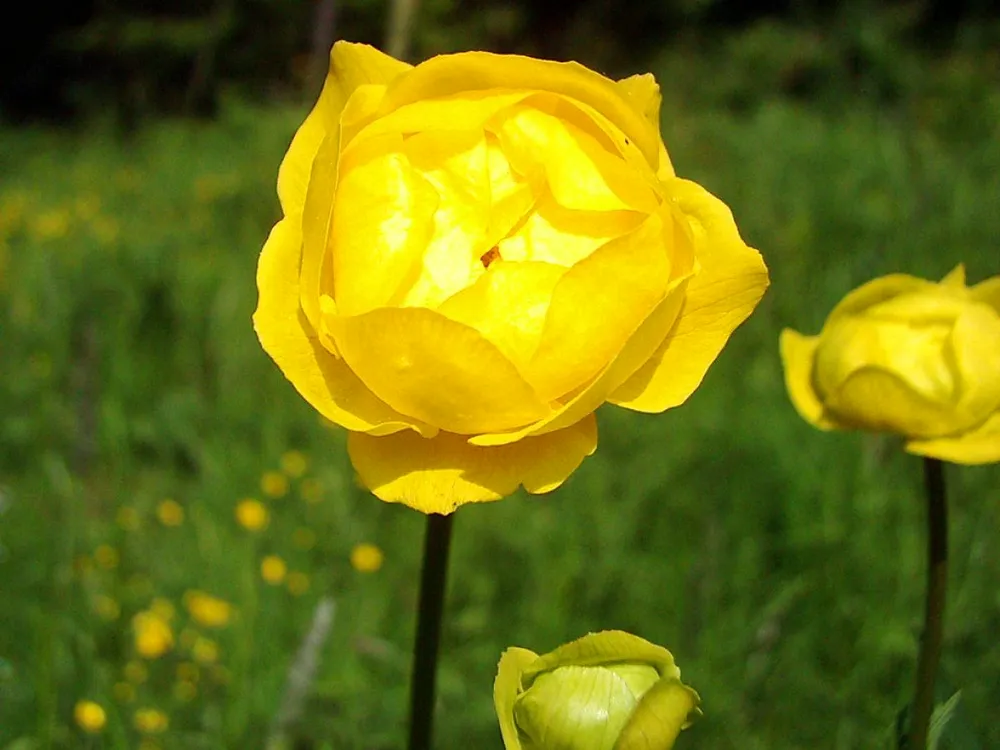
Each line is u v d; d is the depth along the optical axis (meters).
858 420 0.16
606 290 0.12
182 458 0.36
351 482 0.31
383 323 0.12
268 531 0.29
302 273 0.13
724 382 0.34
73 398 0.36
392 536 0.29
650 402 0.13
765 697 0.23
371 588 0.27
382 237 0.13
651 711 0.12
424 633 0.14
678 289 0.12
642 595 0.26
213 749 0.21
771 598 0.25
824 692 0.22
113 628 0.25
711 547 0.25
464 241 0.13
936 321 0.16
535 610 0.25
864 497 0.26
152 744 0.21
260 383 0.38
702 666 0.23
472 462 0.13
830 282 0.38
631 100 0.13
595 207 0.13
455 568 0.27
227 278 0.45
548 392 0.13
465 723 0.23
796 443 0.29
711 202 0.13
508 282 0.13
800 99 0.86
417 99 0.13
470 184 0.13
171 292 0.43
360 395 0.13
